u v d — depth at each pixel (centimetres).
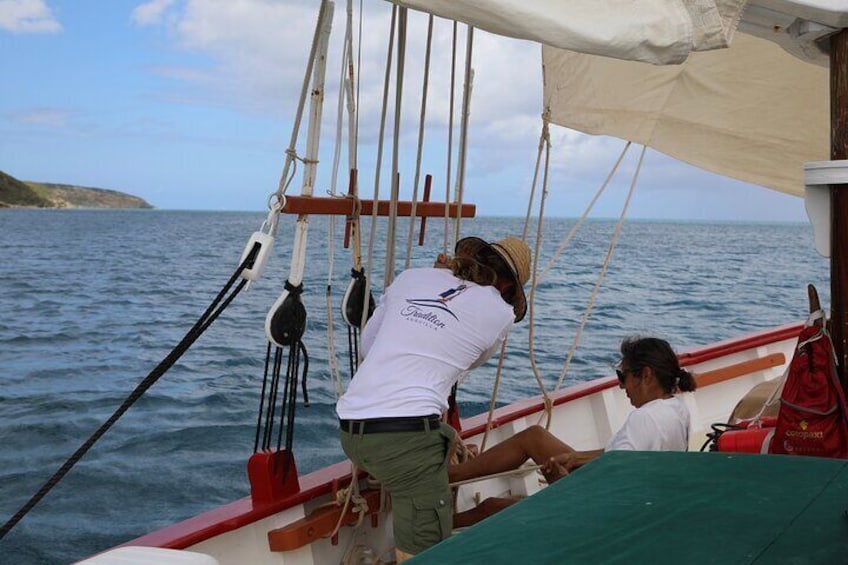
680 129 416
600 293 2158
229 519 290
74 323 1633
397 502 285
